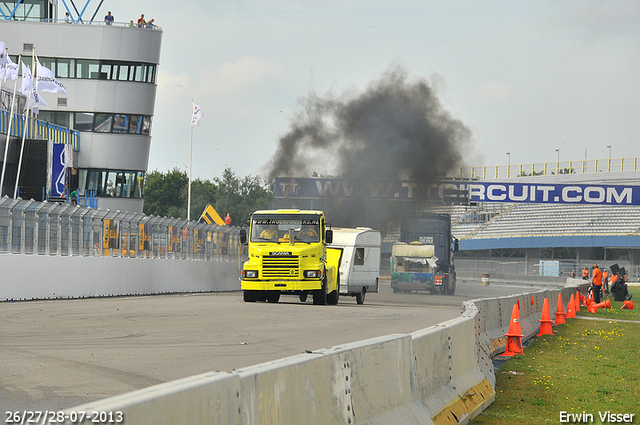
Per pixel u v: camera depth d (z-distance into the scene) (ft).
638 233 528.22
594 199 417.90
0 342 82.48
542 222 590.96
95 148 384.06
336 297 192.75
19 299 150.92
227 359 75.31
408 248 310.45
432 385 54.85
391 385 46.06
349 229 213.66
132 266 197.16
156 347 83.92
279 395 31.76
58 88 297.12
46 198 321.93
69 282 167.94
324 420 36.06
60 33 377.50
